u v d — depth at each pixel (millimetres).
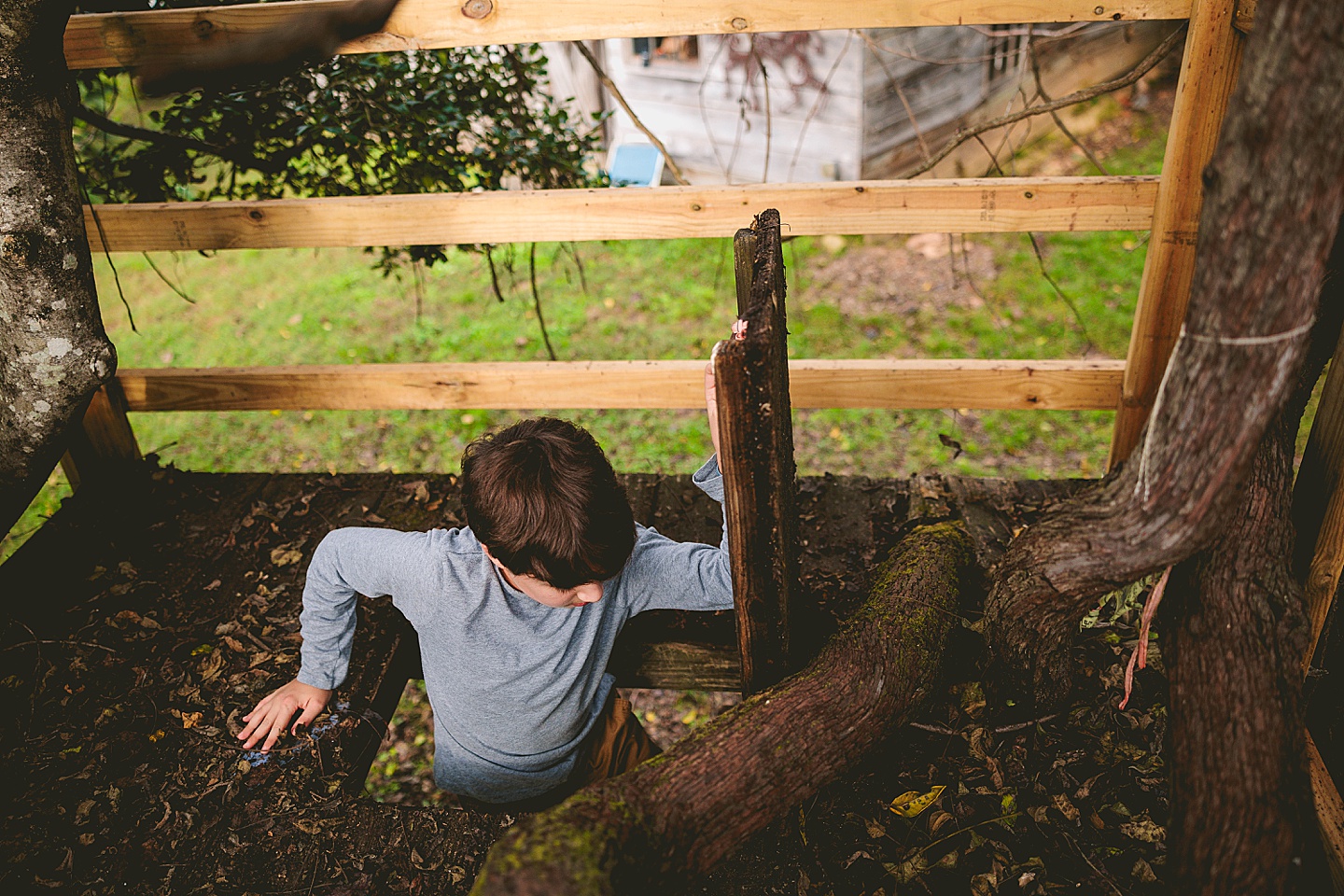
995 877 1862
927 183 2578
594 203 2680
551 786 2104
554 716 1983
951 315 6543
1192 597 1759
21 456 2211
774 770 1808
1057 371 2783
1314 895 1670
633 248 7367
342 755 2199
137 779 2146
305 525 2910
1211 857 1572
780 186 2635
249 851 1999
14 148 1931
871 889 1870
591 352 6246
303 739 2215
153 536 2883
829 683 1973
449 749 2074
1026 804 1999
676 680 2547
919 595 2199
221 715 2293
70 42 2562
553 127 4020
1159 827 1927
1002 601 1972
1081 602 1872
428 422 5812
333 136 3688
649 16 2449
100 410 3039
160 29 2539
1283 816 1551
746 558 1849
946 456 5379
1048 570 1859
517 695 1927
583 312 6672
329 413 5949
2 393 2135
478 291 6988
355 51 2520
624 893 1520
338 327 6691
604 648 2031
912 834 1959
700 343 6258
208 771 2162
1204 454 1521
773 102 7703
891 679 1996
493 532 1661
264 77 2250
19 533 4938
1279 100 1238
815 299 6852
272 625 2553
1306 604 1723
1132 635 2348
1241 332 1390
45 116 1955
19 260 1985
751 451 1698
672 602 2057
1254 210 1307
